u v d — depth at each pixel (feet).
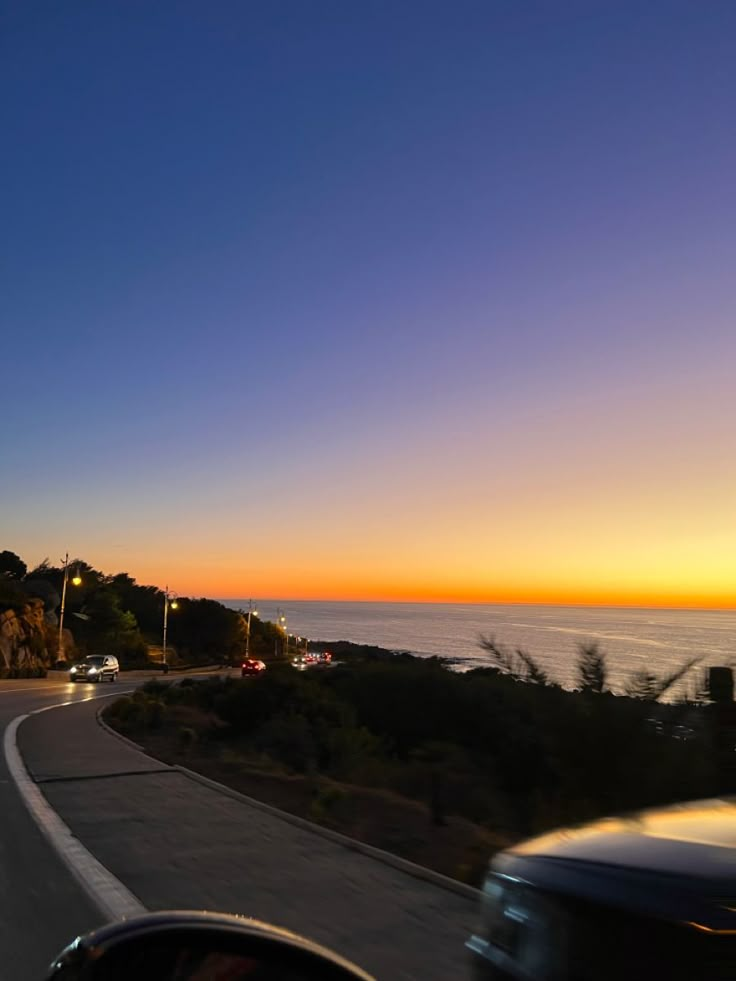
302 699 83.51
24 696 137.59
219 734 84.33
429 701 71.97
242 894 26.35
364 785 55.72
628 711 32.68
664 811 13.20
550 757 36.11
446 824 39.93
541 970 10.50
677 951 9.09
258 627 468.34
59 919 24.13
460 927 23.18
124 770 54.03
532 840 13.46
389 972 19.86
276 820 38.24
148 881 27.84
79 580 241.55
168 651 329.93
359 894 26.30
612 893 10.00
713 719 32.24
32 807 41.27
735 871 9.75
